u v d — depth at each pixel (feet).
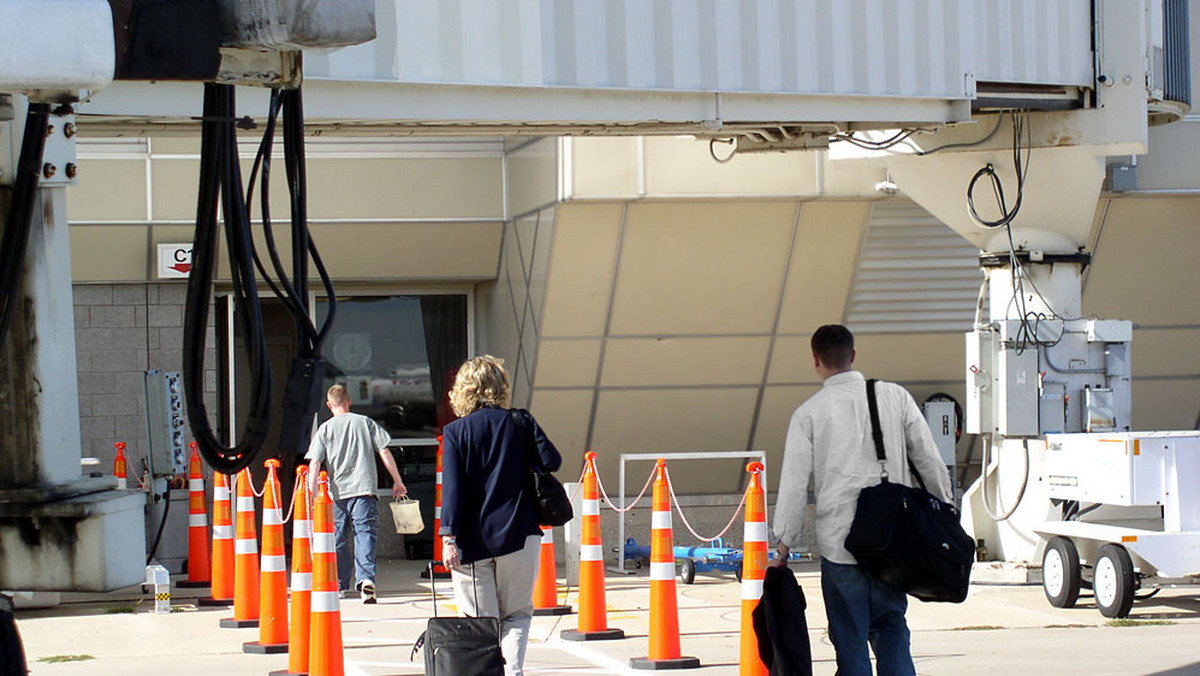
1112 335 75.15
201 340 28.99
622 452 89.97
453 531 42.98
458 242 91.15
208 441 29.17
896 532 38.65
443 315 97.55
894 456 40.09
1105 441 66.59
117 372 89.86
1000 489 77.71
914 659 55.72
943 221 77.61
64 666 56.13
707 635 62.34
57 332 29.53
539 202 82.02
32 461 29.14
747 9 59.11
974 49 64.85
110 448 89.76
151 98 47.78
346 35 27.32
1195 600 70.79
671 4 57.47
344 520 76.23
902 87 62.85
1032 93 68.74
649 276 82.23
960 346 89.45
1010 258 75.00
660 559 54.19
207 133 28.78
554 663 55.11
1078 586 67.82
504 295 91.97
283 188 86.02
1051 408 75.15
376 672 54.54
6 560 29.04
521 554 43.45
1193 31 85.97
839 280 85.15
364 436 75.31
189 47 26.78
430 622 41.27
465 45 53.42
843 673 39.83
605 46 56.08
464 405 44.45
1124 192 84.58
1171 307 91.15
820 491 40.34
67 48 24.52
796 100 61.05
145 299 90.12
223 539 73.72
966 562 39.19
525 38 54.54
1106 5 69.67
